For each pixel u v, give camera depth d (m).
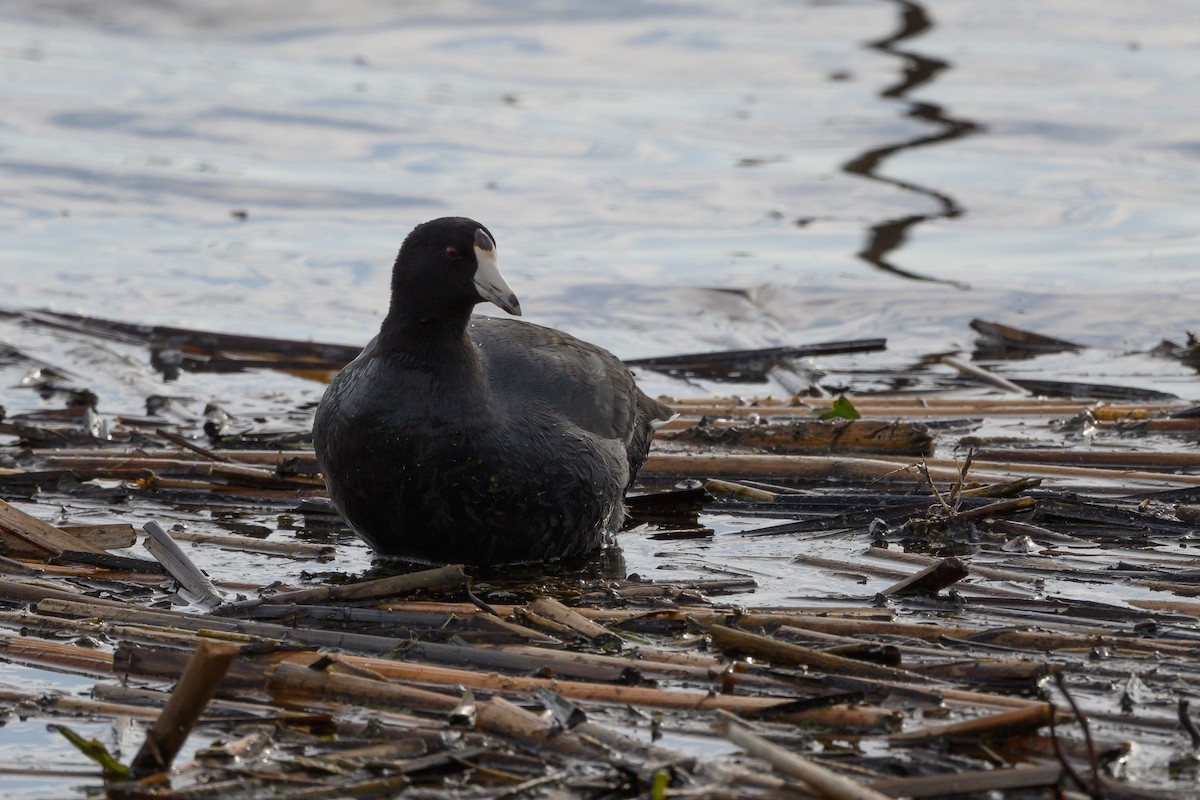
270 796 6.16
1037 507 10.61
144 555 9.90
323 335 16.41
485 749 6.55
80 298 17.27
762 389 15.13
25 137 22.61
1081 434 13.02
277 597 8.55
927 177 21.47
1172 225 19.78
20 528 9.63
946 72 25.80
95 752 6.42
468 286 9.28
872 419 13.34
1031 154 22.16
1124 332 16.92
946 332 17.05
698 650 7.91
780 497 11.22
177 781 6.30
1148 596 9.00
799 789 6.16
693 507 11.35
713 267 18.61
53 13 30.12
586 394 10.23
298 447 12.41
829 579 9.48
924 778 6.12
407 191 20.86
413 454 9.34
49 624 8.17
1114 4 30.38
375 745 6.58
